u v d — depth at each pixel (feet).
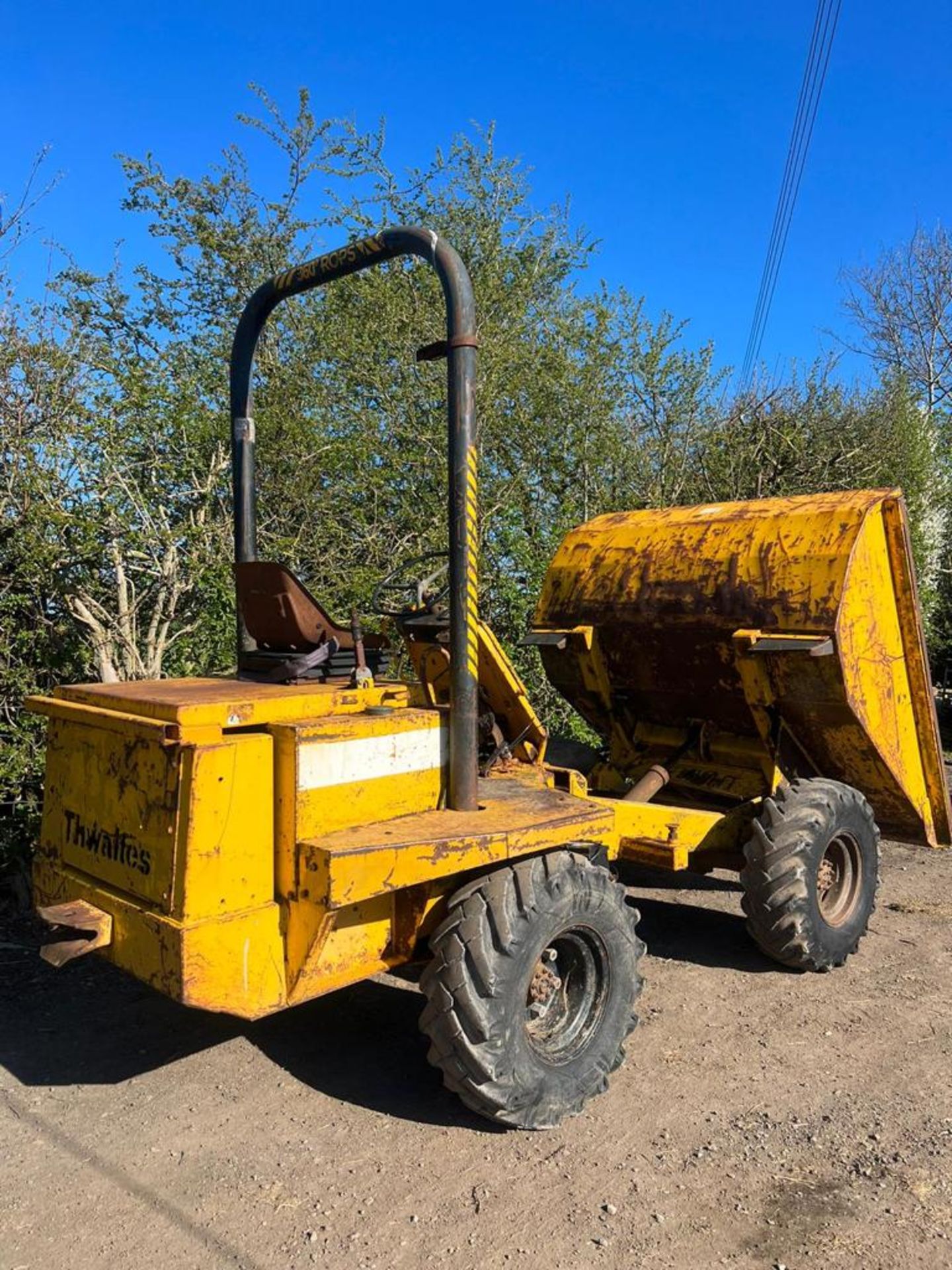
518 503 30.55
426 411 30.01
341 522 27.99
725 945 17.15
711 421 37.86
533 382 30.68
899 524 15.65
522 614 28.73
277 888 10.10
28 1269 8.70
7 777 17.92
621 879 20.95
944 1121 11.33
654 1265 8.86
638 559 17.60
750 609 15.69
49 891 11.22
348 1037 13.34
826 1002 14.65
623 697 18.88
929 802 17.28
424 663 13.33
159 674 20.93
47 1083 12.00
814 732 16.31
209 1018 13.84
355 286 31.09
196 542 21.29
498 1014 10.54
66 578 19.21
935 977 15.58
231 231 35.35
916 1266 8.87
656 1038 13.48
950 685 45.96
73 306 21.79
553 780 13.57
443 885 11.25
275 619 11.91
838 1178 10.21
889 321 79.56
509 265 32.94
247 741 9.82
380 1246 9.07
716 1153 10.66
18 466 17.80
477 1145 10.76
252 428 13.16
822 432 40.91
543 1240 9.17
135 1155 10.49
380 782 10.85
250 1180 10.06
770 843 15.20
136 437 20.76
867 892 16.42
